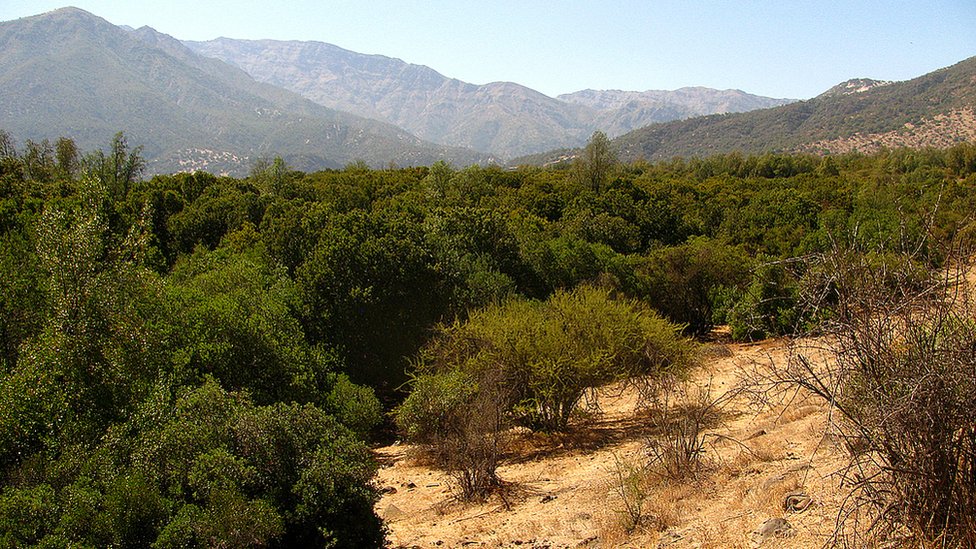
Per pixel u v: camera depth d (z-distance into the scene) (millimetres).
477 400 13773
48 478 7473
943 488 4602
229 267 19719
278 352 14516
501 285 24047
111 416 9094
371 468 8438
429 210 33500
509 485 12266
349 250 21297
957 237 4473
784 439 10781
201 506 7117
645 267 33031
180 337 12805
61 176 44562
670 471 10180
